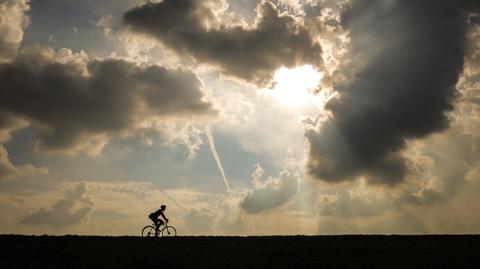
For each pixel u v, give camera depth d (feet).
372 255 102.58
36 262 89.86
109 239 114.11
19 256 94.84
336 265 92.79
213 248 106.42
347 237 123.75
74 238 113.09
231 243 113.19
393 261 96.73
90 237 115.44
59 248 101.81
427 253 104.99
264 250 105.40
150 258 94.68
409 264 94.32
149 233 128.16
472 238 123.34
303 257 99.71
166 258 95.04
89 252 98.84
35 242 106.93
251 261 94.73
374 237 123.95
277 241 116.98
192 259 95.25
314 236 124.77
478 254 104.17
